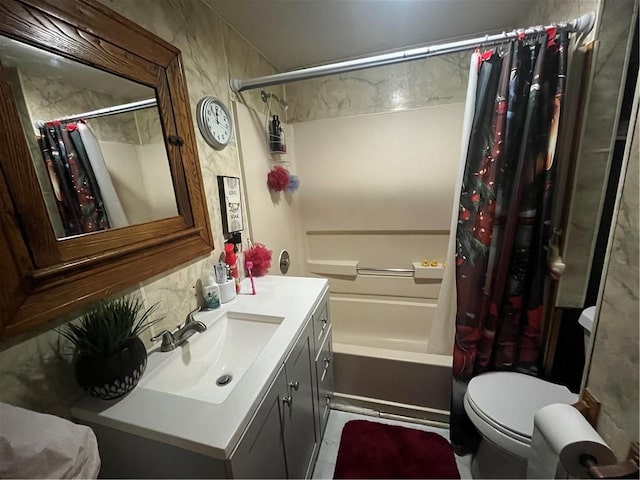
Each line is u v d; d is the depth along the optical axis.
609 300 0.54
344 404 1.73
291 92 2.27
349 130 2.20
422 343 2.29
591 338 0.59
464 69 1.93
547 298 1.35
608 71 1.08
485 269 1.33
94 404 0.76
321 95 2.22
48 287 0.68
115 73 0.86
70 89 0.75
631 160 0.49
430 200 2.15
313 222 2.45
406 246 2.29
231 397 0.76
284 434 0.97
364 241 2.38
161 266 1.01
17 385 0.65
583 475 0.50
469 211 1.34
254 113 1.73
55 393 0.73
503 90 1.22
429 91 2.01
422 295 2.28
